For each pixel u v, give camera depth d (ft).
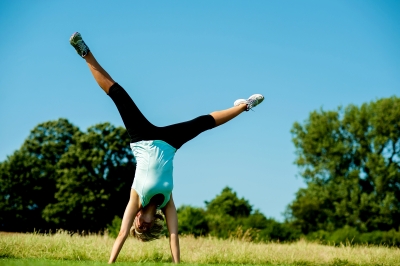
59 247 27.53
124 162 153.48
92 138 150.71
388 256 30.94
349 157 140.36
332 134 143.43
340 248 36.27
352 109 143.64
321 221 141.38
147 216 19.07
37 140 163.84
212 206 207.51
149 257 26.68
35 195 151.84
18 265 14.24
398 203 129.08
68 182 144.25
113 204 148.46
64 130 166.61
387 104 136.67
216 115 21.59
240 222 98.53
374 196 130.52
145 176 18.76
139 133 19.57
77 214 143.23
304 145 145.69
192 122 20.72
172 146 19.67
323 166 140.26
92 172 149.38
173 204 19.89
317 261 29.17
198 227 88.02
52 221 143.02
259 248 31.83
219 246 31.63
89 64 20.70
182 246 31.19
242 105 22.30
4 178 149.89
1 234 32.45
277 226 95.14
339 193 134.82
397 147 135.13
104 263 16.69
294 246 36.68
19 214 148.25
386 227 130.72
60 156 162.40
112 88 20.45
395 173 129.39
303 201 140.36
